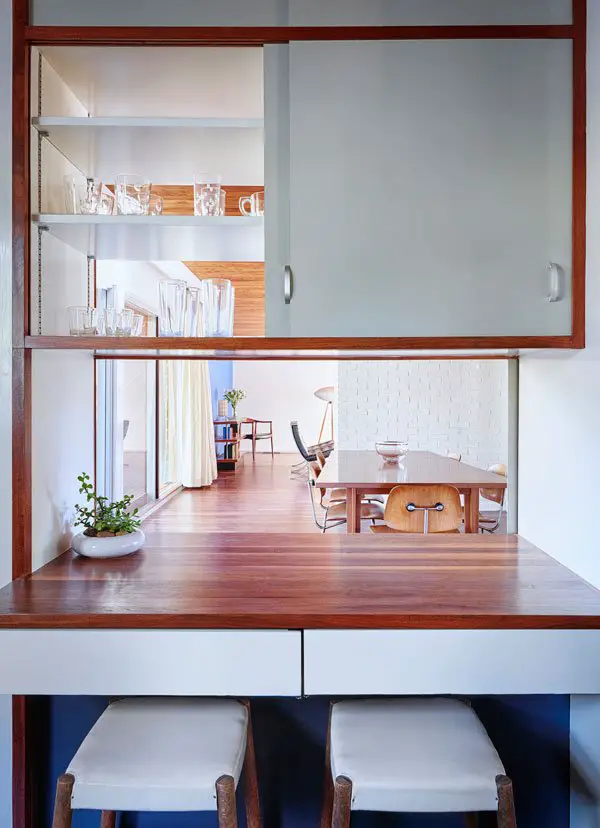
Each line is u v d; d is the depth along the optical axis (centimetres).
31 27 143
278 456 1038
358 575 144
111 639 118
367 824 152
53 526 160
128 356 186
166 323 149
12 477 143
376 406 478
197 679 119
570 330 145
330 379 1096
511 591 131
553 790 155
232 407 879
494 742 155
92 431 188
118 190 152
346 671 118
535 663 117
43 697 153
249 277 532
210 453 655
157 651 118
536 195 144
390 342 144
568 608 121
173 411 612
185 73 156
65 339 143
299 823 154
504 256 144
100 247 169
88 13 143
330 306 144
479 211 144
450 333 144
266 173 144
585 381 144
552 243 144
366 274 144
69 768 108
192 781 105
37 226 147
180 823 154
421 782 104
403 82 144
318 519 432
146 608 121
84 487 167
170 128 146
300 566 152
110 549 157
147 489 502
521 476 188
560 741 155
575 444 149
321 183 144
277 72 145
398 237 144
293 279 144
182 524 415
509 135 144
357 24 143
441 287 144
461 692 118
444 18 144
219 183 155
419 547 171
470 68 144
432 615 118
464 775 105
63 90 160
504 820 104
